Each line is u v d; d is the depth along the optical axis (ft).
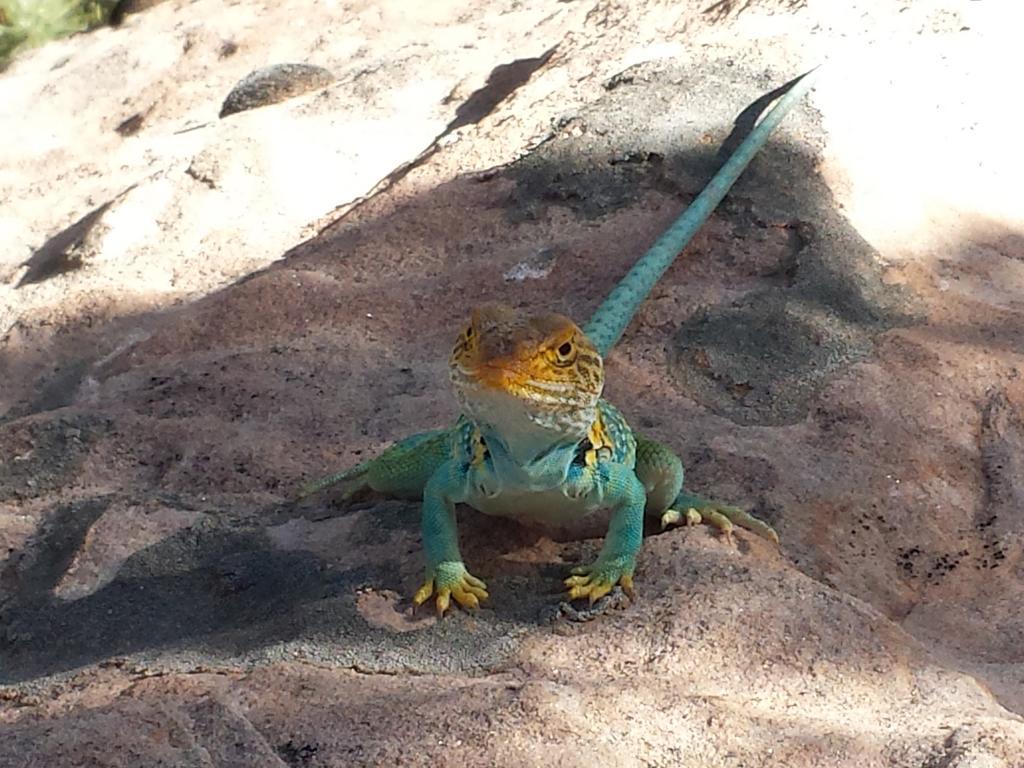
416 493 1.73
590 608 1.57
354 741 1.43
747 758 1.42
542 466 1.54
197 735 1.44
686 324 1.94
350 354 1.96
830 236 2.03
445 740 1.43
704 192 2.02
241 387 1.91
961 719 1.47
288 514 1.73
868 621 1.55
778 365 1.88
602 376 1.53
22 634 1.63
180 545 1.70
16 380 2.09
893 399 1.85
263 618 1.61
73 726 1.45
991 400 1.86
